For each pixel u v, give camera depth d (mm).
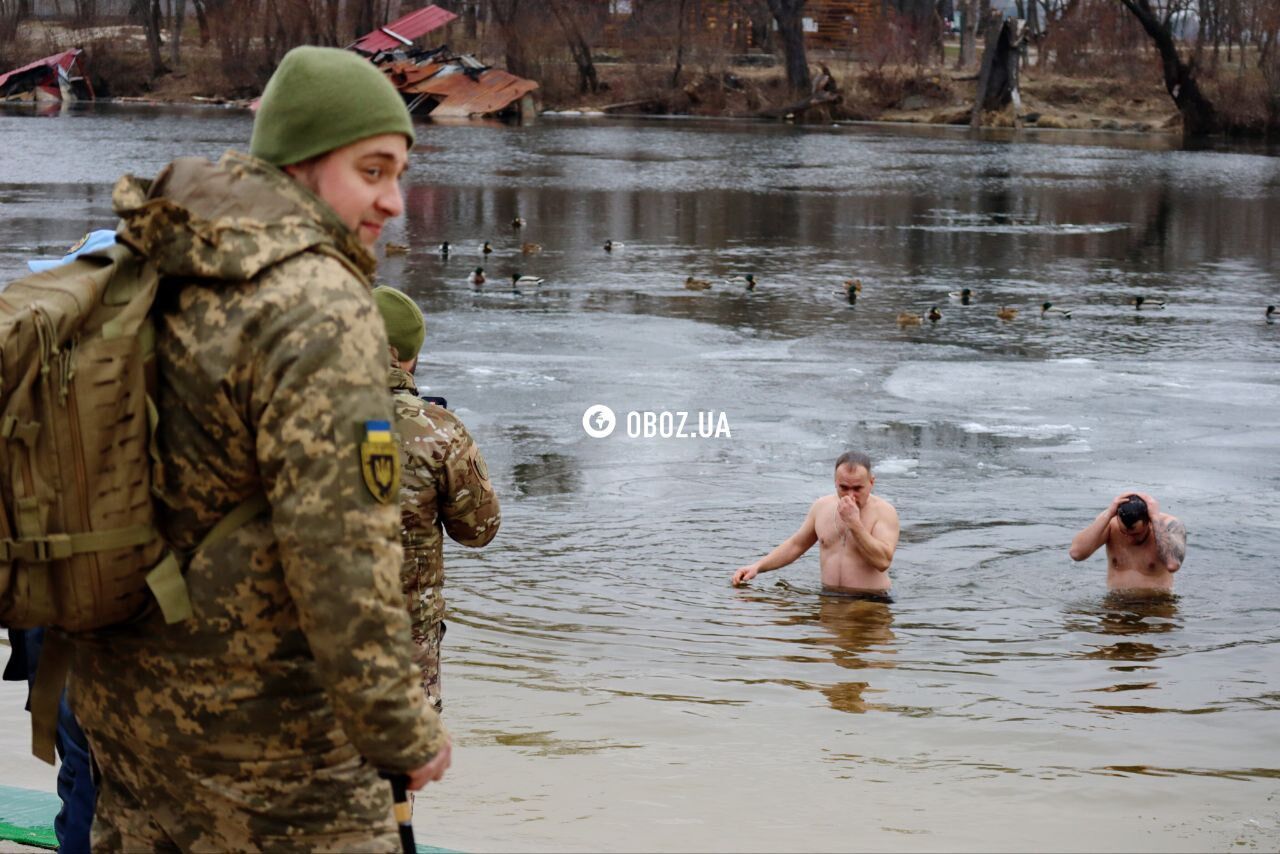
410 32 81688
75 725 3465
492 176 44750
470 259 26688
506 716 6066
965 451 13289
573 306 21625
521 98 79750
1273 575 9539
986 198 41438
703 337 19203
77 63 88500
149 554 2506
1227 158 60969
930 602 8844
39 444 2430
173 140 55031
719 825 4750
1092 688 6883
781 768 5434
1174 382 16812
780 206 37875
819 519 9219
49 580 2473
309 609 2412
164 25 104125
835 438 13711
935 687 6863
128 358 2447
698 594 8859
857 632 8016
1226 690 6953
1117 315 21969
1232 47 101250
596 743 5699
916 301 22938
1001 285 25016
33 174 40969
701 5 97625
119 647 2609
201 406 2461
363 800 2686
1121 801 5145
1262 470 12664
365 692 2416
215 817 2656
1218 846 4703
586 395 15359
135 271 2508
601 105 86625
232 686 2572
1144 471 12578
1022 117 85250
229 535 2523
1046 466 12758
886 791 5184
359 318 2467
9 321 2404
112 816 2811
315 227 2529
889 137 70750
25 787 4852
